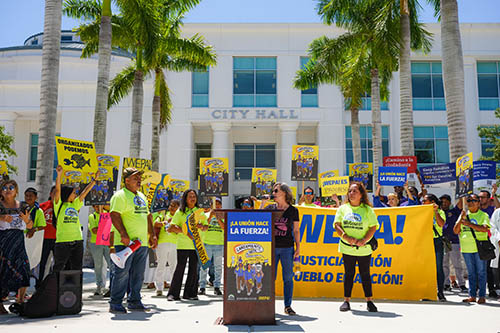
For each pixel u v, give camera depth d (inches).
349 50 756.0
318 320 226.4
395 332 197.0
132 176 247.3
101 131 537.0
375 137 732.0
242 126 1192.8
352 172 499.2
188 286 318.3
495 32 1176.8
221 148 1131.9
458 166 327.6
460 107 463.2
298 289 326.6
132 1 583.2
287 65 1154.7
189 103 1141.1
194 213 315.9
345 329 201.9
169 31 741.9
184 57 788.0
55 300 234.7
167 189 479.5
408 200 379.9
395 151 1147.3
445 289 394.3
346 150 1151.6
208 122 1139.9
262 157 1220.5
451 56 471.2
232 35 1163.3
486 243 299.1
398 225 327.3
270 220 218.5
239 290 213.6
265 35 1163.9
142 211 251.1
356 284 323.0
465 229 311.6
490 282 336.2
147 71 796.6
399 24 633.0
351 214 260.1
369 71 799.7
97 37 678.5
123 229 238.4
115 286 245.0
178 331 194.1
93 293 382.6
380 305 287.4
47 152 405.7
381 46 612.7
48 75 414.0
